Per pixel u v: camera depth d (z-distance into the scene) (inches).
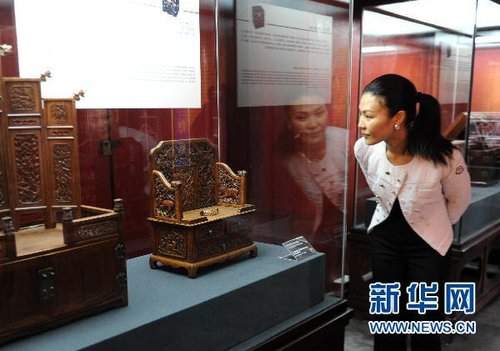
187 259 68.3
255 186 95.3
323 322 75.9
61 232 59.0
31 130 59.2
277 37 97.7
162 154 72.9
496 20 120.1
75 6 70.7
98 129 76.0
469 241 118.0
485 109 121.3
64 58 70.4
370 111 69.2
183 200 76.0
